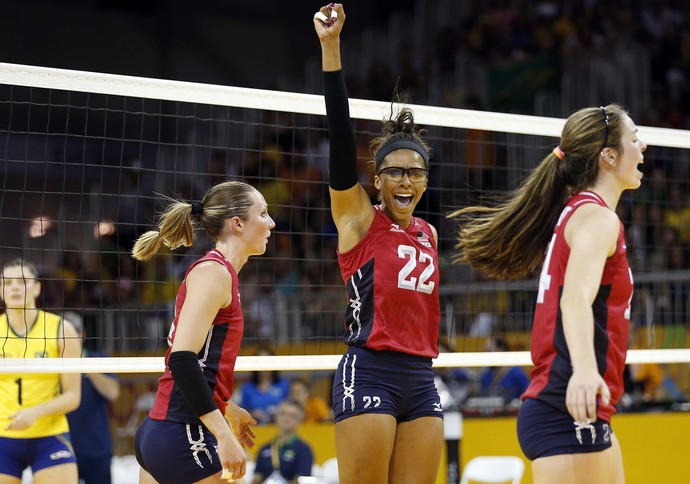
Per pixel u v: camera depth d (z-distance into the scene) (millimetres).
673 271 39438
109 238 47719
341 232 14031
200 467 13062
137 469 29094
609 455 11211
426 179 14297
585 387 10523
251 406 32406
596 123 12172
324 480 25688
